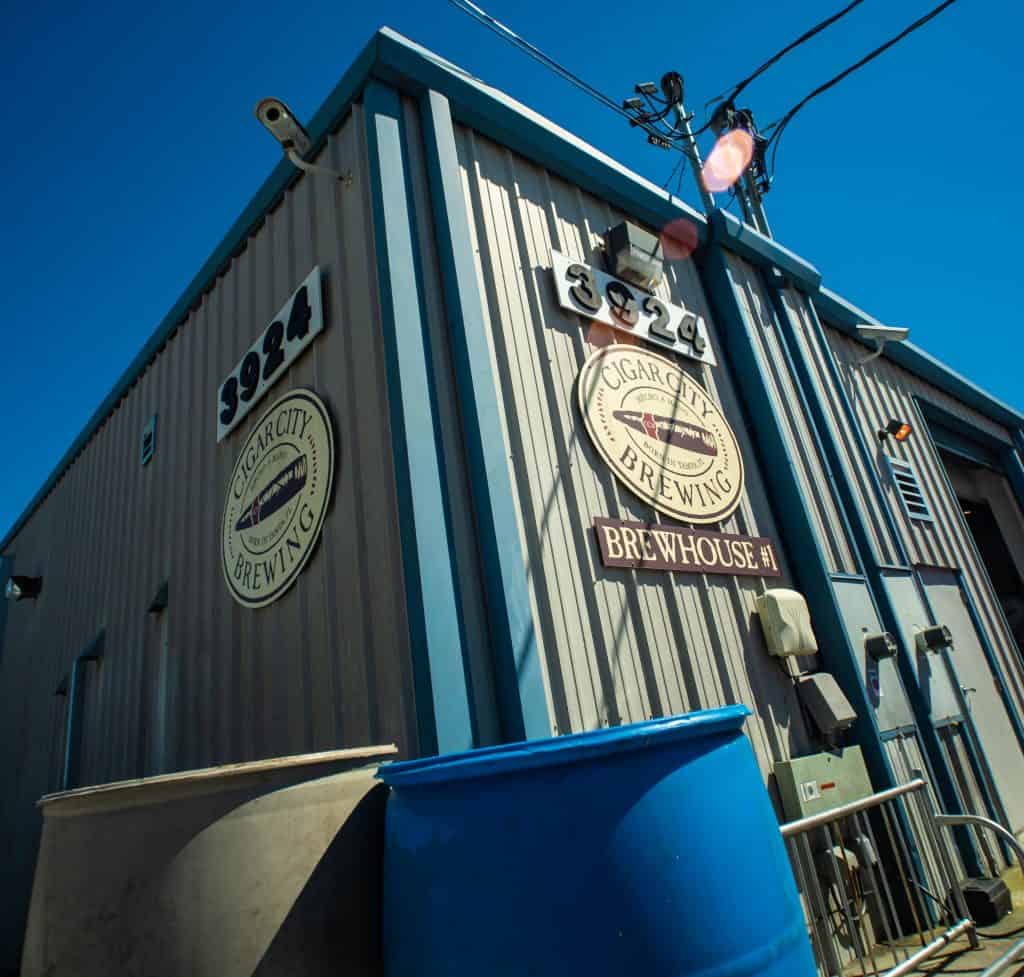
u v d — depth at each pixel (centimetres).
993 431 1010
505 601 313
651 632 382
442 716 279
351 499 360
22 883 706
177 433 595
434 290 375
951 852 457
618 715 343
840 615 482
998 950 341
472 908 148
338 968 158
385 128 397
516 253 430
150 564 590
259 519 439
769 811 182
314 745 350
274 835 161
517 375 389
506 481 343
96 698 633
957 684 587
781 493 516
